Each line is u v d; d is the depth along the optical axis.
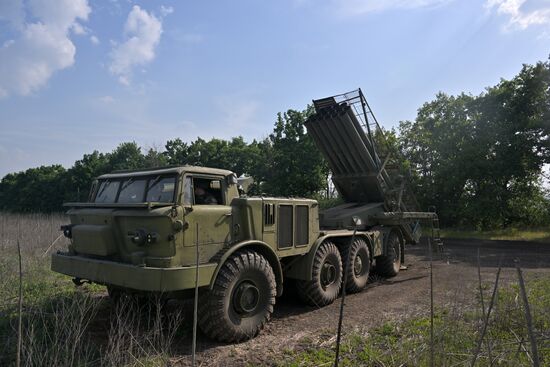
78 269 5.09
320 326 5.39
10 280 7.08
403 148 23.16
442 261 11.25
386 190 9.32
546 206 20.81
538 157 18.84
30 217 18.83
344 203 10.12
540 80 18.56
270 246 5.66
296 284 6.50
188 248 4.62
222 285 4.68
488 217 20.28
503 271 9.05
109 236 4.82
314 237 6.54
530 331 2.28
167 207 4.52
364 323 5.42
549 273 8.54
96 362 4.03
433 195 21.89
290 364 4.07
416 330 4.84
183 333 5.04
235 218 5.25
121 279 4.49
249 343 4.80
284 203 5.98
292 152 22.02
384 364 3.92
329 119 8.59
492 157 20.06
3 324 4.93
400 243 9.88
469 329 4.52
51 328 4.84
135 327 5.21
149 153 28.92
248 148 28.95
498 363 3.64
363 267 7.72
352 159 9.09
